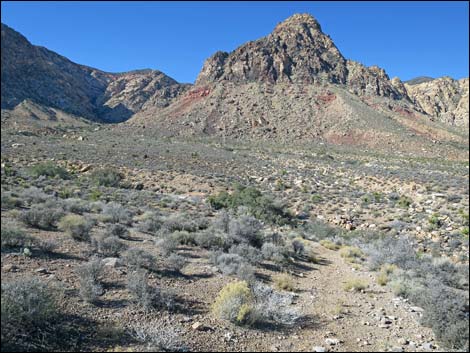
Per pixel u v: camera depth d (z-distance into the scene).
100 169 45.62
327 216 30.97
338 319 8.70
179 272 10.45
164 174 47.34
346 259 16.78
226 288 8.48
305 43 192.00
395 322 8.82
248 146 96.44
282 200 36.28
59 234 12.04
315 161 68.00
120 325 6.51
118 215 17.19
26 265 8.44
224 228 17.95
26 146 63.41
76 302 7.01
